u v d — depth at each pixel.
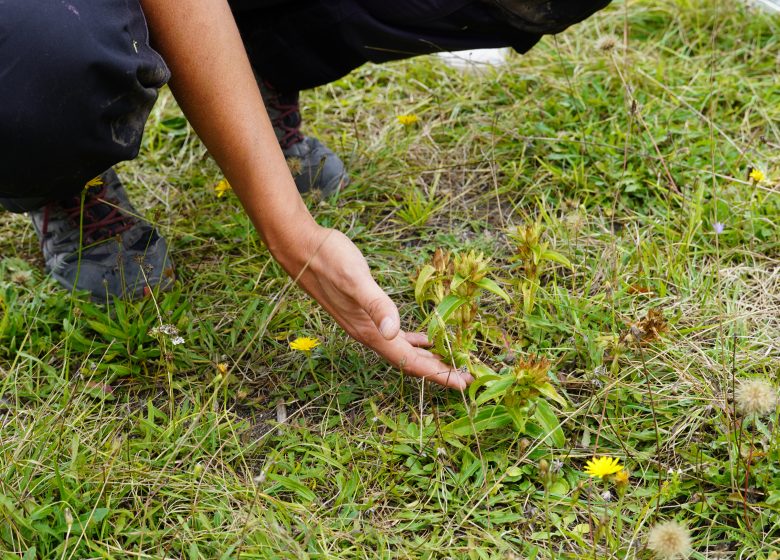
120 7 1.36
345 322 1.49
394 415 1.53
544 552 1.38
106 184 1.71
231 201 1.88
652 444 1.48
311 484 1.46
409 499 1.44
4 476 1.43
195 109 1.40
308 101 2.10
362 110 2.08
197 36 1.38
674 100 2.02
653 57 2.16
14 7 1.33
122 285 1.70
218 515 1.42
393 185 1.91
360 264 1.44
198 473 1.45
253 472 1.48
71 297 1.67
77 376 1.58
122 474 1.45
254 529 1.39
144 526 1.40
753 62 2.12
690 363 1.56
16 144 1.38
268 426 1.54
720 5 2.25
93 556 1.38
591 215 1.82
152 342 1.64
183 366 1.61
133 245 1.72
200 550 1.39
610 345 1.57
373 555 1.38
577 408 1.52
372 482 1.46
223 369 1.52
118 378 1.61
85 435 1.51
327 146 2.00
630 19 2.27
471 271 1.50
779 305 1.65
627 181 1.84
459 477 1.44
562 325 1.60
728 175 1.86
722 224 1.68
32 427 1.51
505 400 1.46
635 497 1.43
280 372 1.60
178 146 2.04
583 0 1.59
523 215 1.78
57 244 1.70
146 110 1.44
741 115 2.01
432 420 1.50
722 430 1.48
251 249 1.78
